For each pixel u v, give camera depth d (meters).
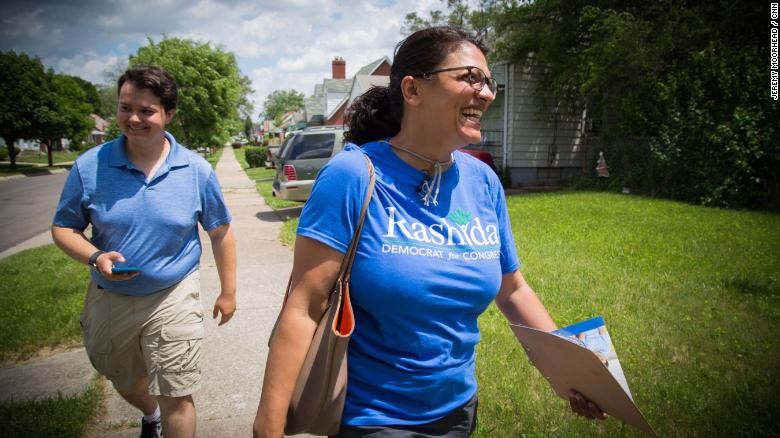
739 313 4.40
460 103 1.33
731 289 5.03
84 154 2.26
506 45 15.32
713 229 8.05
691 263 5.97
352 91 33.97
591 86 13.27
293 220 10.07
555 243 7.14
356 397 1.37
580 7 14.02
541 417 2.89
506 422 2.86
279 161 11.03
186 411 2.31
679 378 3.28
